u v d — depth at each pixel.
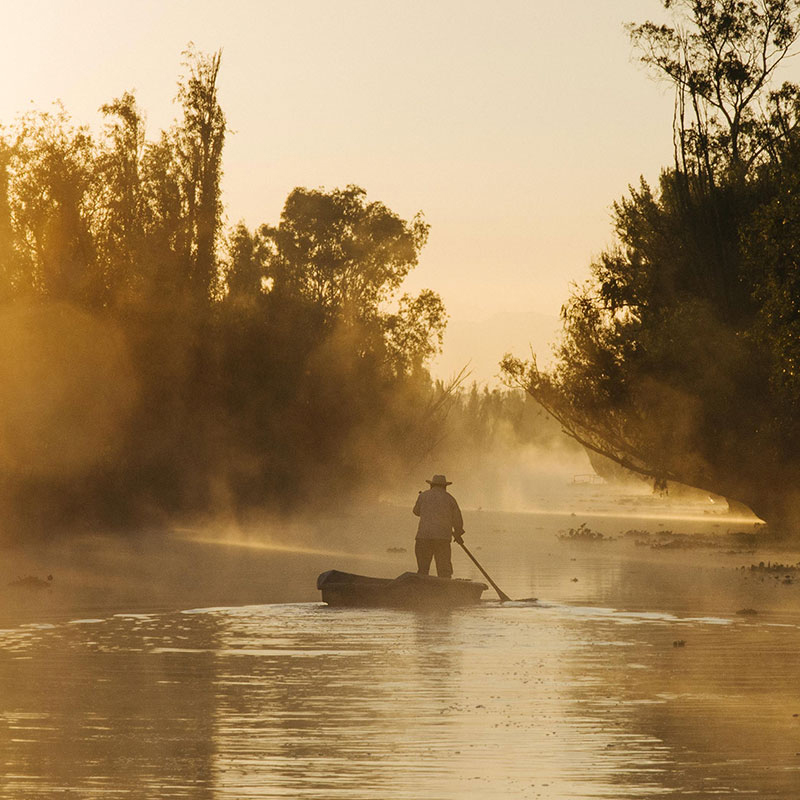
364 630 51.69
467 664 42.28
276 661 42.88
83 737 30.30
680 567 88.06
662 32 134.62
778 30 133.12
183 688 37.25
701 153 133.38
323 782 25.97
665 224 138.75
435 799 24.69
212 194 158.12
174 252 149.88
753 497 129.88
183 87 160.12
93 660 42.94
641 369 128.25
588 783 25.89
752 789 25.38
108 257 138.50
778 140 132.38
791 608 60.91
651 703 35.03
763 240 92.56
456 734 30.78
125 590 69.06
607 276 139.12
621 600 65.00
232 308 156.25
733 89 134.62
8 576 77.00
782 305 91.06
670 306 134.62
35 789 25.33
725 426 125.44
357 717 32.84
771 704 34.78
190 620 55.03
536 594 68.38
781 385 101.69
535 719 32.59
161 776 26.45
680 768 27.23
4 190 136.00
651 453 135.12
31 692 36.59
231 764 27.55
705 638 49.31
